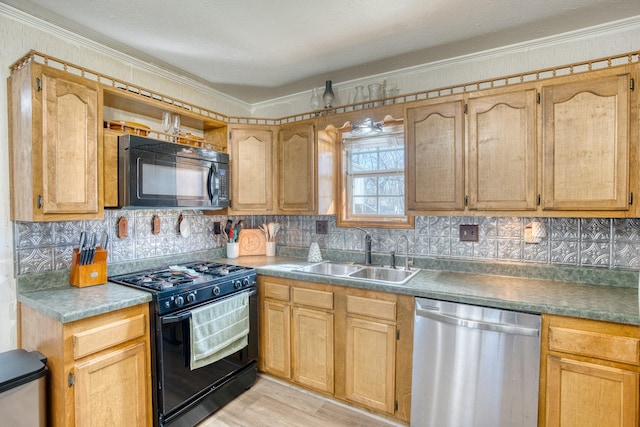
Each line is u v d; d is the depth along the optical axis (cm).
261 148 271
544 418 153
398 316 190
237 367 221
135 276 211
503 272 213
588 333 144
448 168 200
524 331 153
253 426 194
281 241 313
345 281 204
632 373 136
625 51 185
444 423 173
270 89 291
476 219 223
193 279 204
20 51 175
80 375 145
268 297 239
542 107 175
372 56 226
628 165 157
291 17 177
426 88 242
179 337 181
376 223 260
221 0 162
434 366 176
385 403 194
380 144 264
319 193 254
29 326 166
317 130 251
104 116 211
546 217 184
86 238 187
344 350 209
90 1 162
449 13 174
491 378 161
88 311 146
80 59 200
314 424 196
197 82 272
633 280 180
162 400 172
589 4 166
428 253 240
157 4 165
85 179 172
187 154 221
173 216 255
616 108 158
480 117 191
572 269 195
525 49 210
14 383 133
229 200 259
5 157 170
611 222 187
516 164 182
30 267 178
